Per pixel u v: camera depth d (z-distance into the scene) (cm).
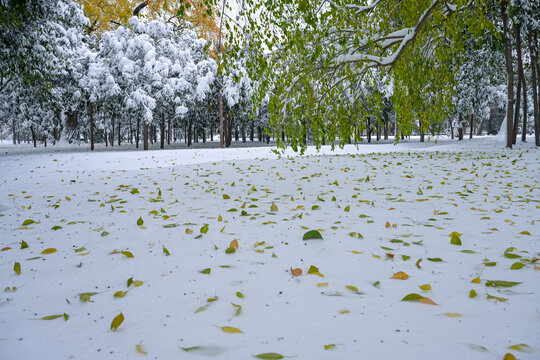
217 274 272
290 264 292
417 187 714
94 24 3578
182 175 987
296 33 467
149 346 175
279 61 552
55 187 840
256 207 540
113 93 2586
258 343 175
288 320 199
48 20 1617
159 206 577
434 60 659
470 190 662
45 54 1633
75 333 191
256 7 461
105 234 400
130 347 175
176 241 367
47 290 253
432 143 2627
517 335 177
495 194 619
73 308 222
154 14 3434
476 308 209
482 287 239
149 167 1318
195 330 190
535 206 508
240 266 289
